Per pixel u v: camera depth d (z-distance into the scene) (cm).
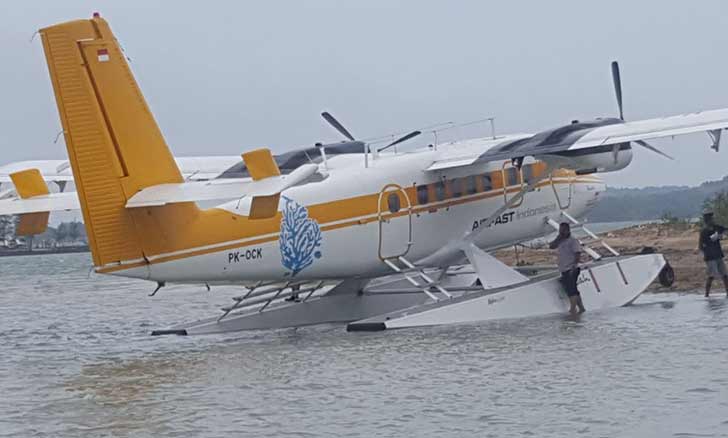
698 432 1362
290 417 1543
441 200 2755
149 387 1841
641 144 2670
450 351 2089
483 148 2716
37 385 1930
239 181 2109
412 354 2075
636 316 2533
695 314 2517
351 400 1647
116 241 2166
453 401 1608
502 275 2759
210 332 2634
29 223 2262
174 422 1537
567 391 1639
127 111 2173
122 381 1928
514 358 1964
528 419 1471
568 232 2669
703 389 1606
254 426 1495
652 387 1638
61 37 2120
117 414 1611
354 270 2611
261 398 1689
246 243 2348
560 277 2714
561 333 2278
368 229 2595
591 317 2556
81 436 1476
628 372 1764
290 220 2428
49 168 2664
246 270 2361
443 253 2780
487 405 1569
